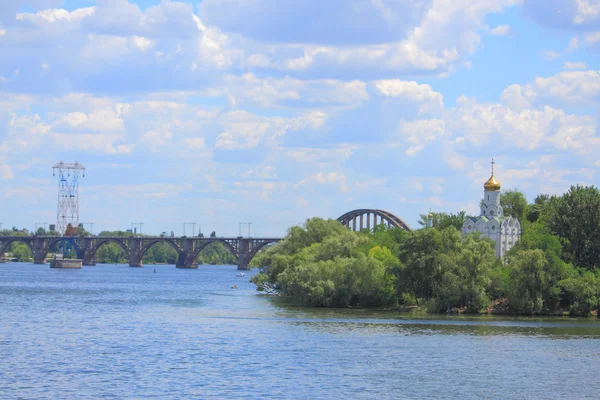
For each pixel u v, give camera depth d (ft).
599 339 469.16
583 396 326.85
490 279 607.78
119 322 558.15
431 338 468.34
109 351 419.33
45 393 321.11
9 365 376.48
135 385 336.29
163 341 456.04
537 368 379.76
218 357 401.70
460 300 598.75
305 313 612.29
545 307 599.16
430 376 359.25
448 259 595.88
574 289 589.32
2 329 514.27
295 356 405.39
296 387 335.26
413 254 606.14
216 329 510.99
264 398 316.81
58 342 451.94
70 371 363.76
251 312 627.46
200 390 328.29
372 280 649.61
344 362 389.39
